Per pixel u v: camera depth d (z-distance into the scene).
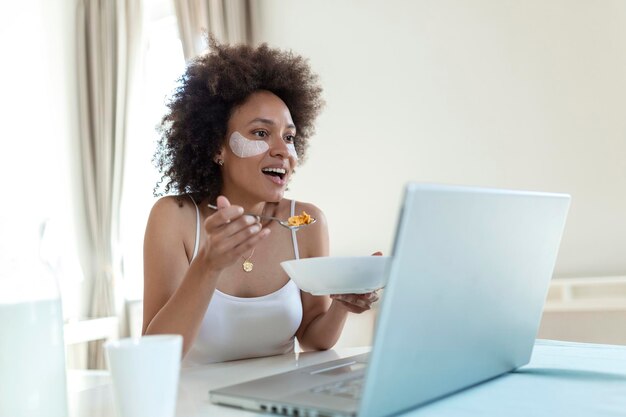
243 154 1.50
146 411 0.56
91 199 3.64
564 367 0.88
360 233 2.91
